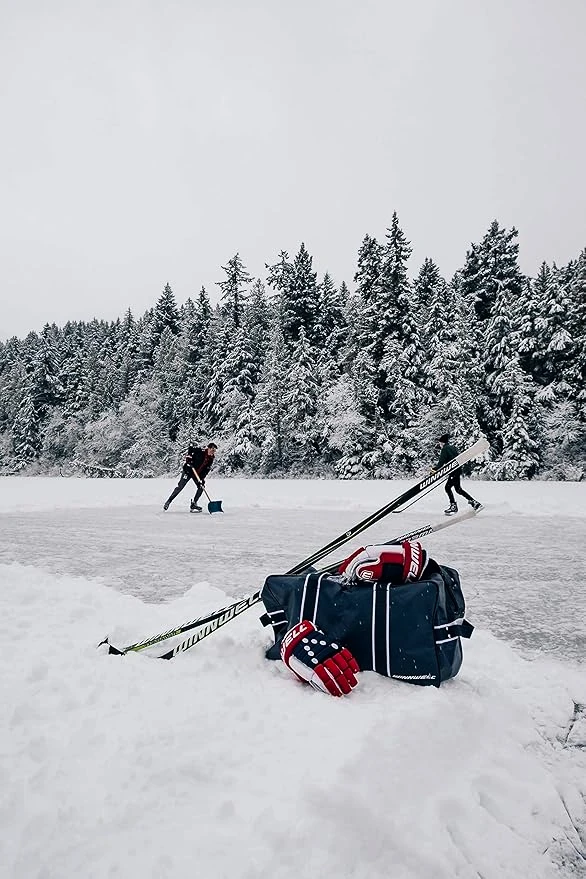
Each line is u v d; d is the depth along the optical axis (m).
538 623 4.20
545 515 10.86
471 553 6.95
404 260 32.72
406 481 24.14
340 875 1.53
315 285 42.34
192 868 1.51
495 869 1.73
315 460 35.50
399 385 31.70
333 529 9.16
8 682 2.78
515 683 3.09
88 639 3.50
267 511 12.04
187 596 4.67
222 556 6.80
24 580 4.98
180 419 43.41
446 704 2.48
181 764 2.00
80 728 2.31
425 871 1.62
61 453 51.41
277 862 1.53
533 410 31.09
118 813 1.74
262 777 1.94
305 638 2.90
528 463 29.59
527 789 2.15
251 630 3.65
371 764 1.98
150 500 14.30
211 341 42.50
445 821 1.88
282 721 2.41
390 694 2.72
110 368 51.41
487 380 31.50
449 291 34.59
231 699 2.61
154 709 2.50
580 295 31.42
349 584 3.28
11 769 2.01
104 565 6.27
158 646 3.36
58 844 1.61
